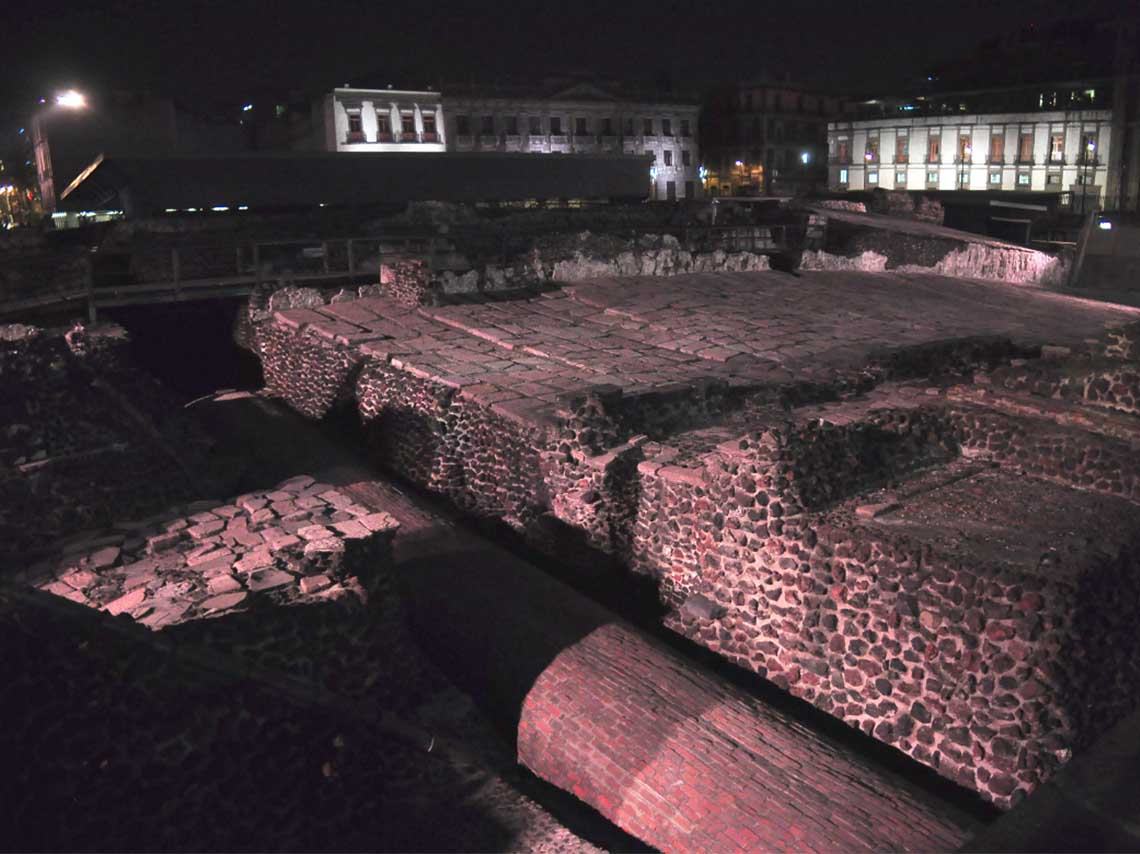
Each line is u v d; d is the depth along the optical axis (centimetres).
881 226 2577
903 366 1310
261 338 1758
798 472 802
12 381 999
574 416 1012
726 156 6456
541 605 827
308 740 606
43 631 528
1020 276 2692
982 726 652
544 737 686
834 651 748
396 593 754
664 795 612
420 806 625
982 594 657
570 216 2559
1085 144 4753
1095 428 923
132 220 2162
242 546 736
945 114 5309
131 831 538
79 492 934
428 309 1727
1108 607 667
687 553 898
